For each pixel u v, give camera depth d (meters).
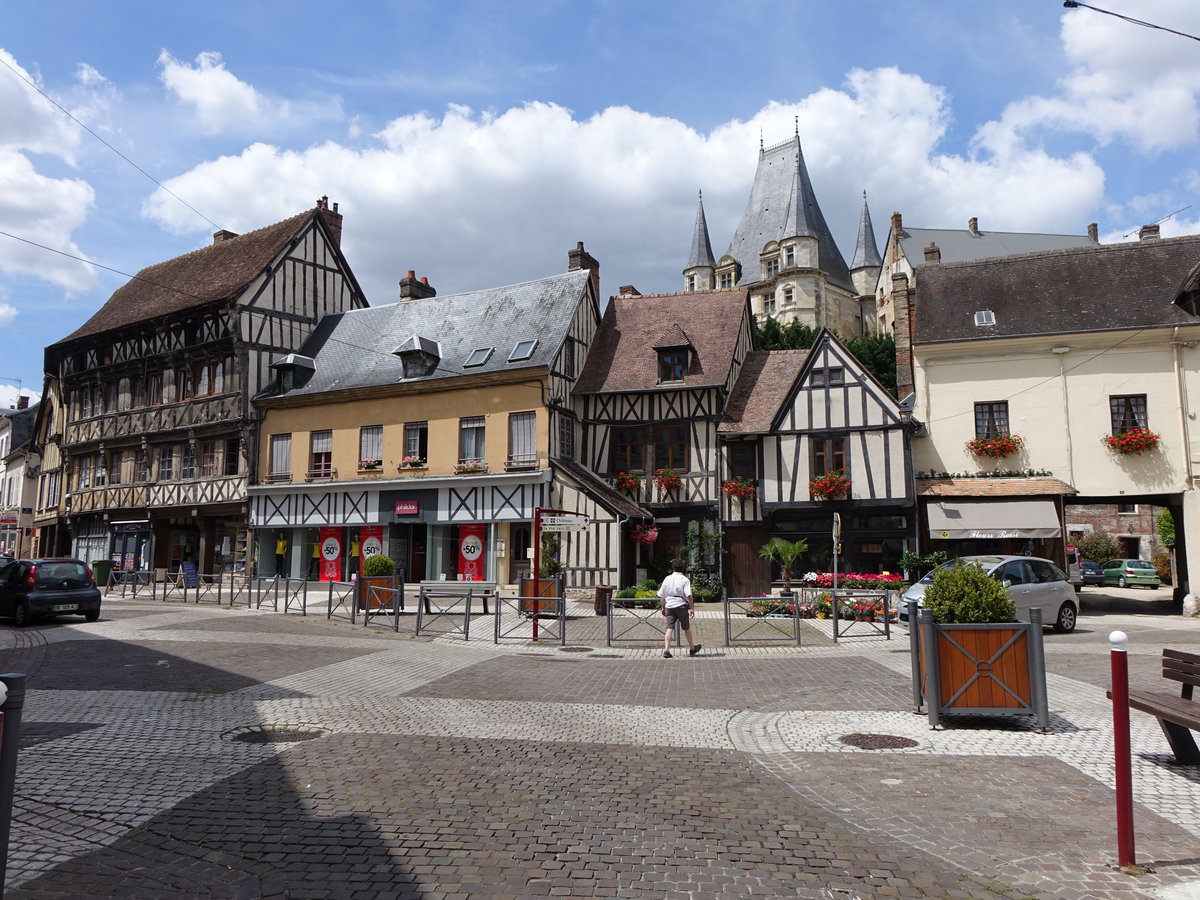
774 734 6.82
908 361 23.28
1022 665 6.88
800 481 20.83
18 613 14.70
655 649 12.57
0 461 43.66
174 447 28.06
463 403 23.27
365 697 8.34
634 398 23.38
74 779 5.38
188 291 28.95
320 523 24.59
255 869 3.96
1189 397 18.92
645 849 4.26
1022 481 19.70
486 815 4.76
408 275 29.22
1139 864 4.02
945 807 4.92
